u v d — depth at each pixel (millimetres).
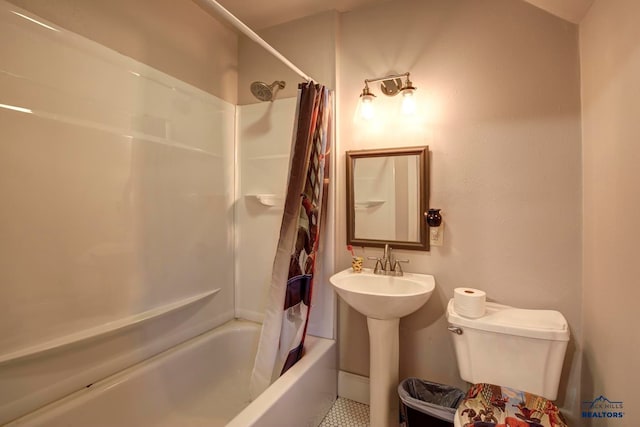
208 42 1927
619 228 1060
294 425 1382
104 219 1350
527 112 1490
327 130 1782
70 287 1235
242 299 2152
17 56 1070
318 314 1911
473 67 1597
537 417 1084
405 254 1756
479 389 1235
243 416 1135
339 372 1939
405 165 1740
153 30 1582
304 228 1572
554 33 1441
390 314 1485
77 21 1253
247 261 2133
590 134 1298
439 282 1680
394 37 1777
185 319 1778
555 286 1452
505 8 1530
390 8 1788
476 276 1600
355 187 1872
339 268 1928
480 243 1589
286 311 1468
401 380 1776
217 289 2004
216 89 1988
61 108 1192
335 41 1878
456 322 1373
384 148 1795
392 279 1673
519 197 1510
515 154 1514
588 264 1336
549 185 1454
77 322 1261
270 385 1394
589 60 1292
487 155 1567
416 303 1436
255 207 2102
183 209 1748
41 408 1164
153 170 1568
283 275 1437
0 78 1034
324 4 1840
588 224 1333
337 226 1909
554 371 1234
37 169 1129
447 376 1676
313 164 1633
